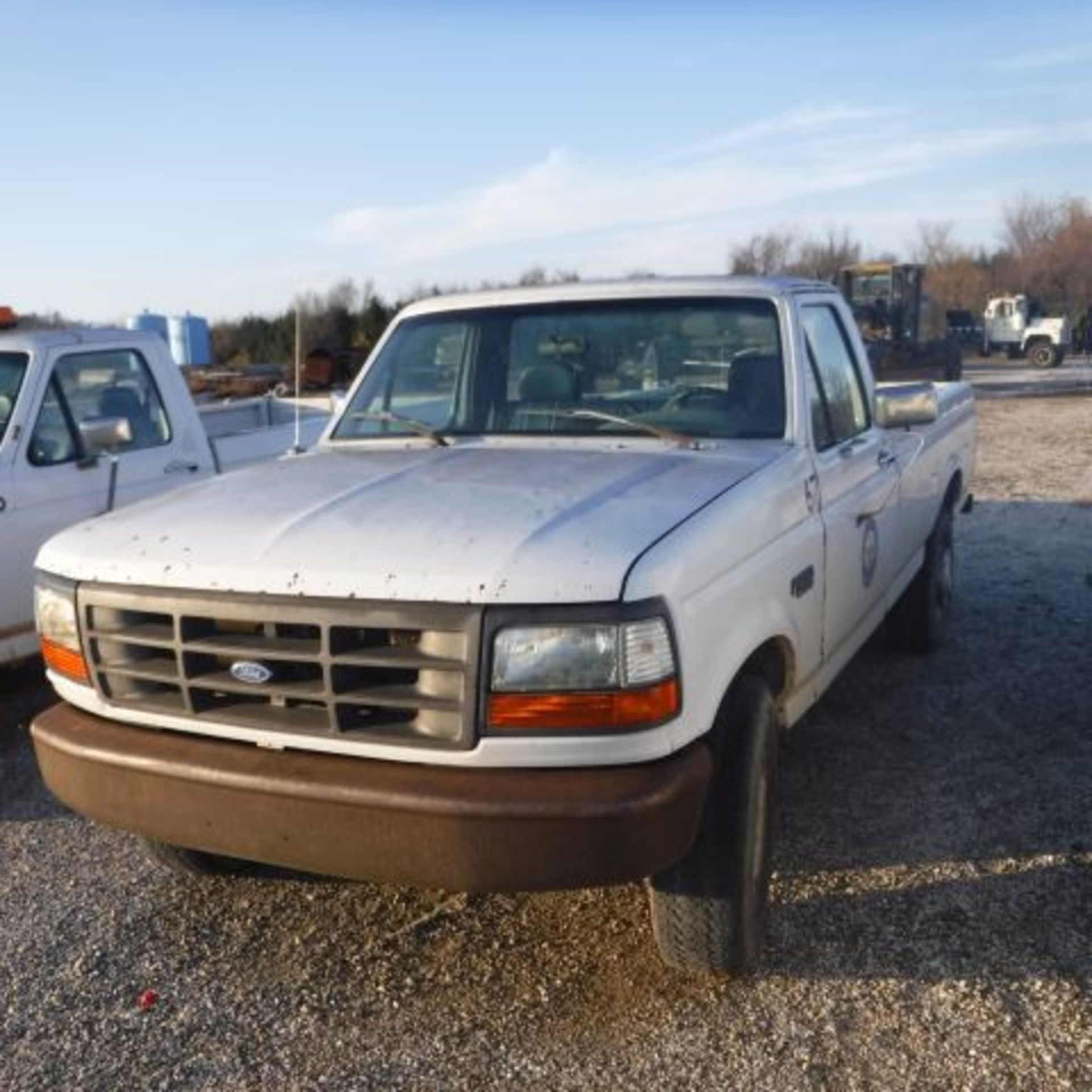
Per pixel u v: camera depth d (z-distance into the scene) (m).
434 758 2.77
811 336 4.32
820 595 3.89
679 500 3.16
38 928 3.79
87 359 6.19
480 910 3.80
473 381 4.40
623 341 4.24
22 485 5.74
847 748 5.00
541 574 2.71
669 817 2.72
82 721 3.23
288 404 8.98
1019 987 3.24
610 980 3.37
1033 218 66.31
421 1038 3.15
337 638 2.81
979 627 6.77
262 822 2.89
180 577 2.97
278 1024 3.24
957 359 28.05
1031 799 4.44
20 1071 3.07
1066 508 10.93
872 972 3.34
